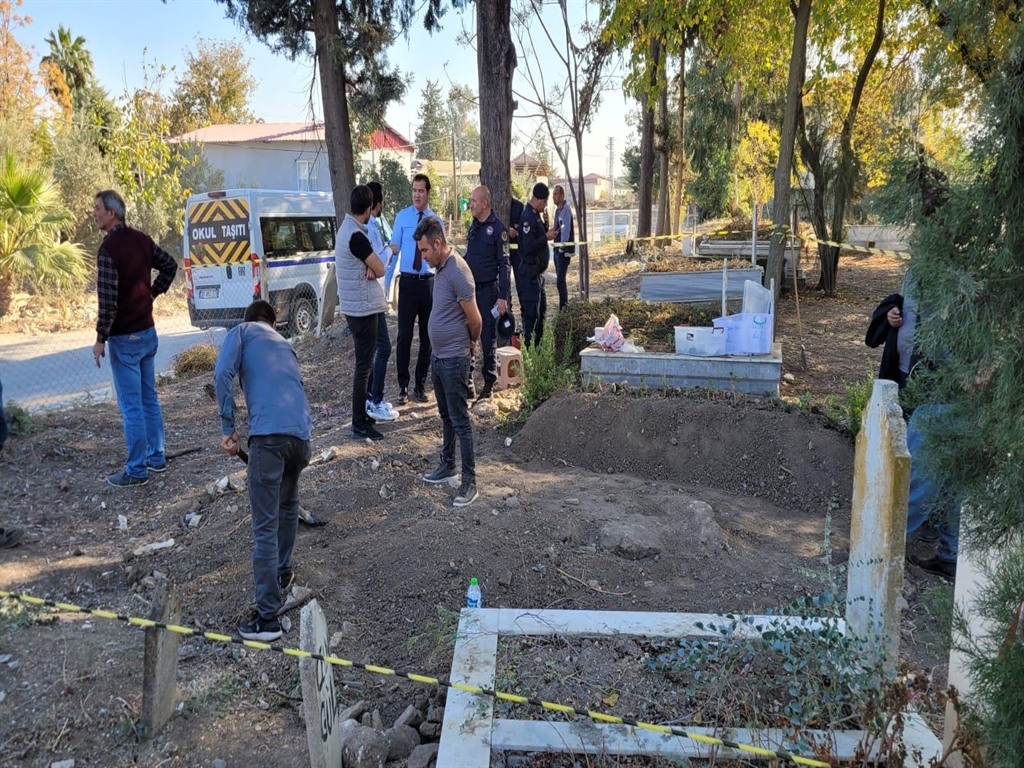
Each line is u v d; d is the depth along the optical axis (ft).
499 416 23.63
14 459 20.93
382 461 19.16
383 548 15.06
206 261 40.98
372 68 41.52
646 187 67.67
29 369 37.19
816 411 21.42
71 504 18.52
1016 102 6.41
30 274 54.34
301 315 42.06
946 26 7.29
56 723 10.64
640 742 9.56
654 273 38.47
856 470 10.68
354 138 52.85
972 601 7.59
